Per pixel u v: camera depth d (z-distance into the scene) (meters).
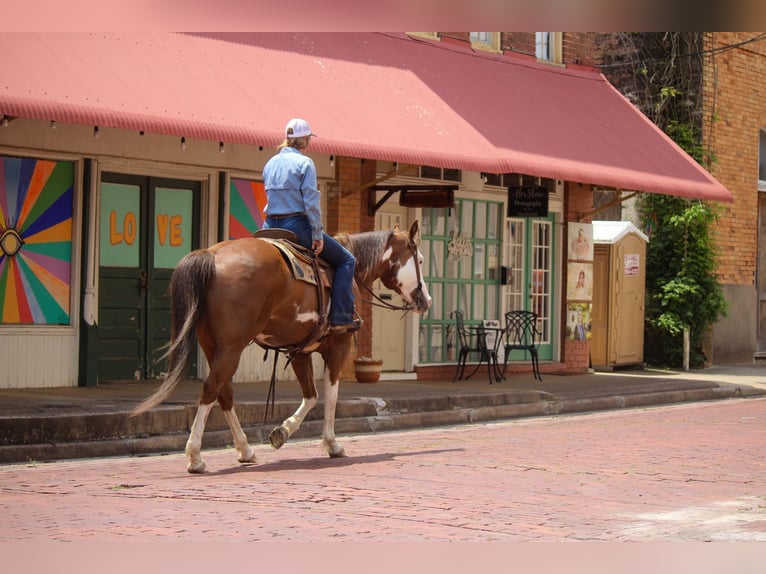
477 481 9.45
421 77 17.42
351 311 10.71
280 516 7.75
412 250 11.70
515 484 9.32
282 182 10.33
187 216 15.90
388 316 18.27
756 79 25.38
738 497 8.86
